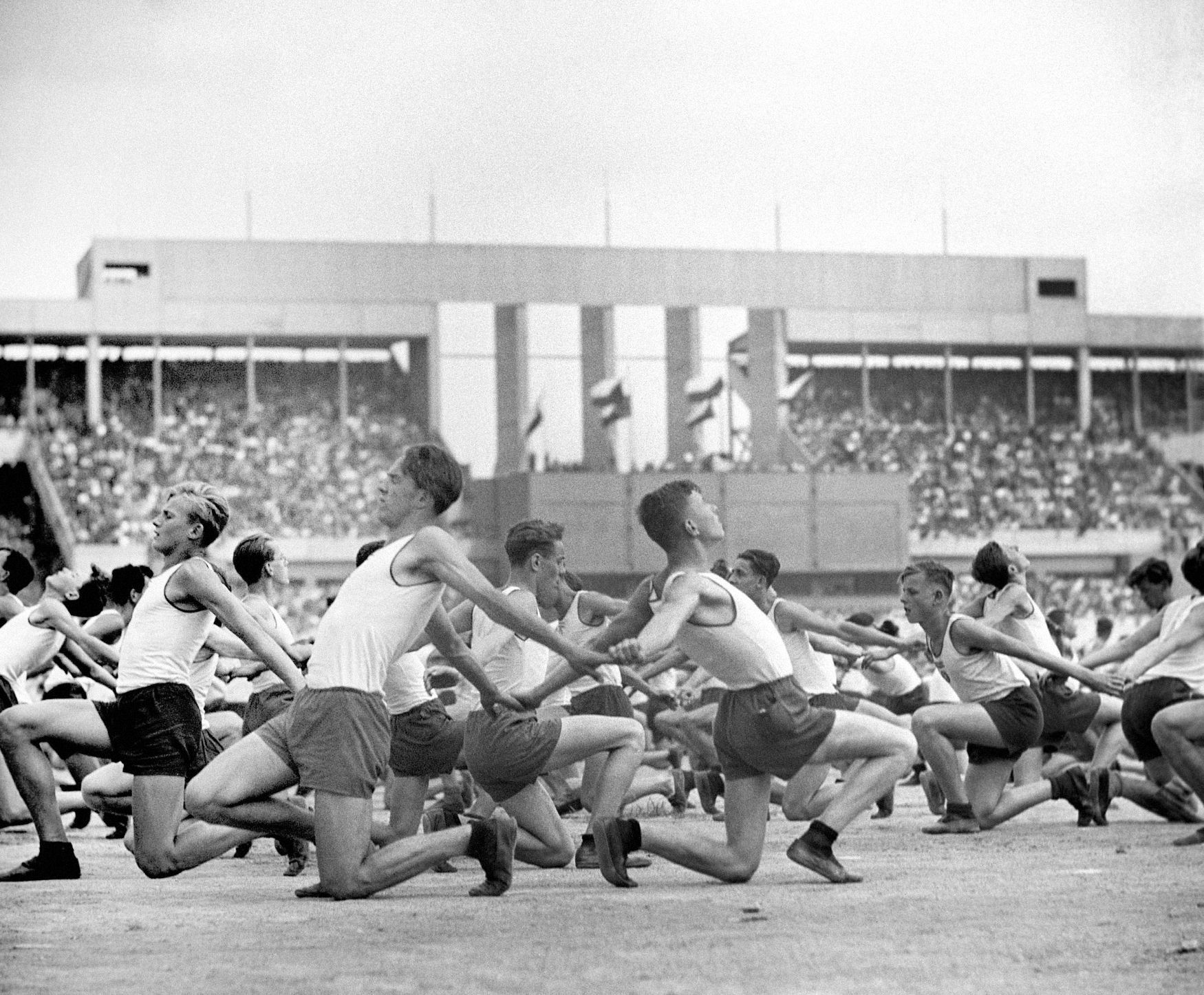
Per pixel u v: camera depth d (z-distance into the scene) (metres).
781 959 4.68
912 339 41.59
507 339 39.94
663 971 4.50
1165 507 41.78
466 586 5.82
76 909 6.19
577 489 38.12
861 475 38.78
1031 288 42.25
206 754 7.81
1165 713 8.33
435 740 7.28
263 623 8.40
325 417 40.44
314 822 6.20
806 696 6.33
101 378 40.28
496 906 5.94
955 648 9.10
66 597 9.27
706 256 40.62
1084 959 4.69
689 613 6.05
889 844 8.60
